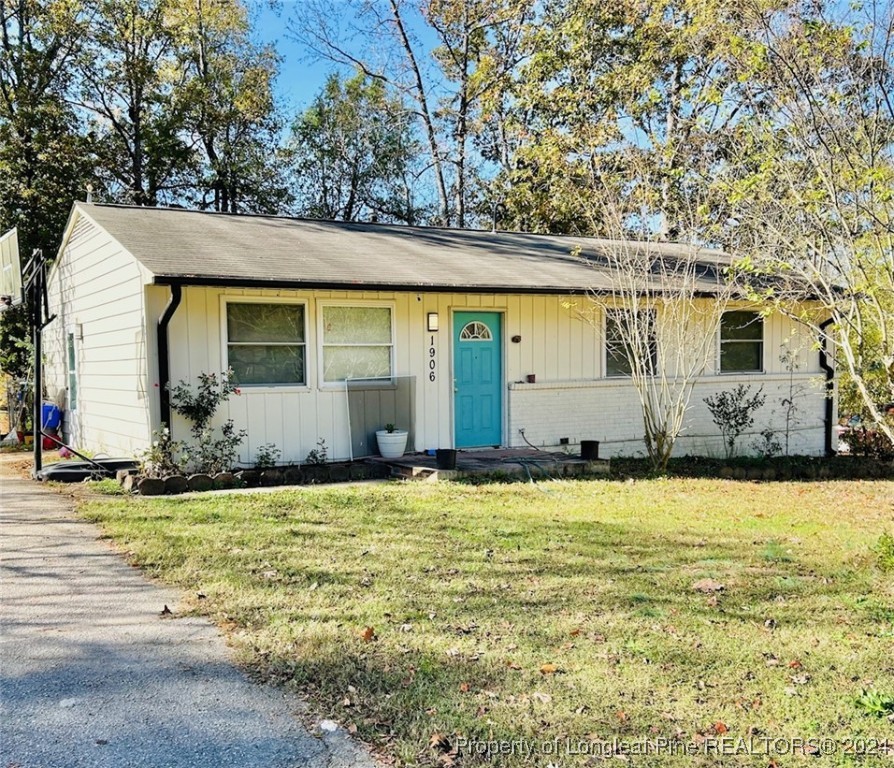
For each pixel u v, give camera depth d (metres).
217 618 4.40
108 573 5.31
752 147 8.75
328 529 6.69
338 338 10.26
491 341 11.48
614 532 6.78
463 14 23.55
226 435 9.37
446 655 3.89
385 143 29.28
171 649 3.95
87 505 7.65
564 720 3.23
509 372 11.52
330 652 3.90
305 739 3.08
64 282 13.95
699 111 13.74
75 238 12.84
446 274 10.44
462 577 5.27
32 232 19.42
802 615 4.58
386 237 12.88
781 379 13.82
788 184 8.29
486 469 9.68
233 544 6.09
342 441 10.28
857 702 3.42
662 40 17.12
